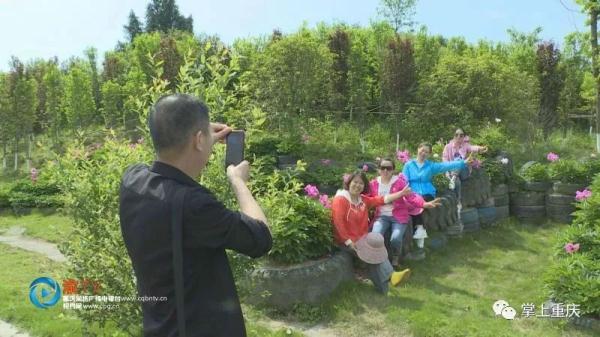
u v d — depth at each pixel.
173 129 1.91
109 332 4.24
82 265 3.47
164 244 1.85
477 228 9.10
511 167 10.41
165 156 1.96
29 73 26.98
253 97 14.38
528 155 14.81
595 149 17.02
